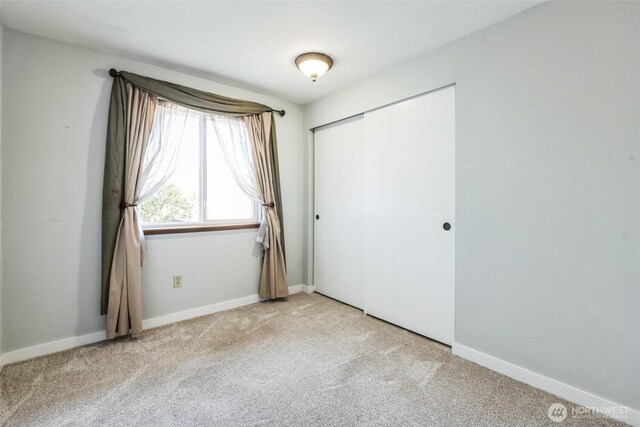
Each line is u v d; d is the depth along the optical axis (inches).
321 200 131.6
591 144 58.7
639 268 54.2
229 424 55.2
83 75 84.6
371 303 108.3
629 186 54.8
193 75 104.0
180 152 104.1
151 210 98.9
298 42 82.5
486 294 75.1
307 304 120.9
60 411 57.9
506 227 71.1
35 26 74.2
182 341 87.9
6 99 74.0
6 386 65.6
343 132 120.0
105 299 85.7
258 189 118.6
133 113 89.4
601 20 57.1
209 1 65.2
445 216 85.7
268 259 121.2
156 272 98.2
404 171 96.0
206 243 108.8
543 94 64.6
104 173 86.2
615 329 56.9
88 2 65.4
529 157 67.0
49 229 80.3
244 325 99.7
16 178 75.6
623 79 55.1
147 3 65.8
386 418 57.0
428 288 90.5
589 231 59.4
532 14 65.9
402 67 94.2
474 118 76.4
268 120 121.1
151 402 60.9
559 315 63.6
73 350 82.1
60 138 81.3
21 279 76.6
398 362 77.0
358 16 70.6
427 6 66.7
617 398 56.8
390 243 101.0
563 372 63.2
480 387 66.7
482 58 74.7
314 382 68.2
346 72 101.7
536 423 55.8
